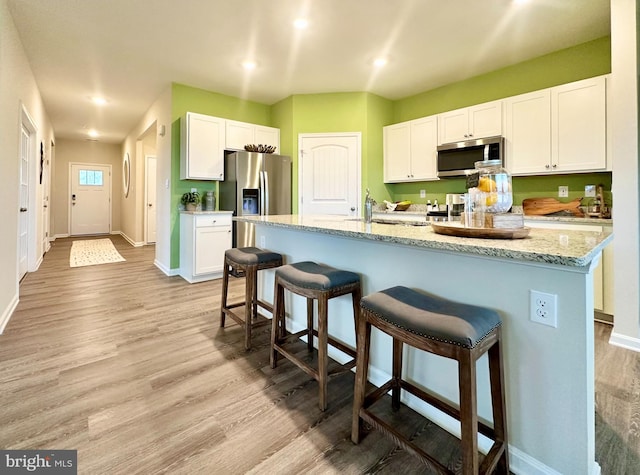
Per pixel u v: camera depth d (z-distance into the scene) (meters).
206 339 2.38
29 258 4.42
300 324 2.41
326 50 3.31
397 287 1.44
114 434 1.39
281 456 1.29
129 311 2.95
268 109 5.02
